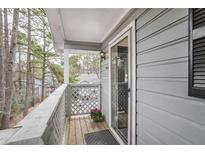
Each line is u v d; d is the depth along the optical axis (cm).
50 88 800
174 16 124
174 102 123
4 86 417
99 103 441
